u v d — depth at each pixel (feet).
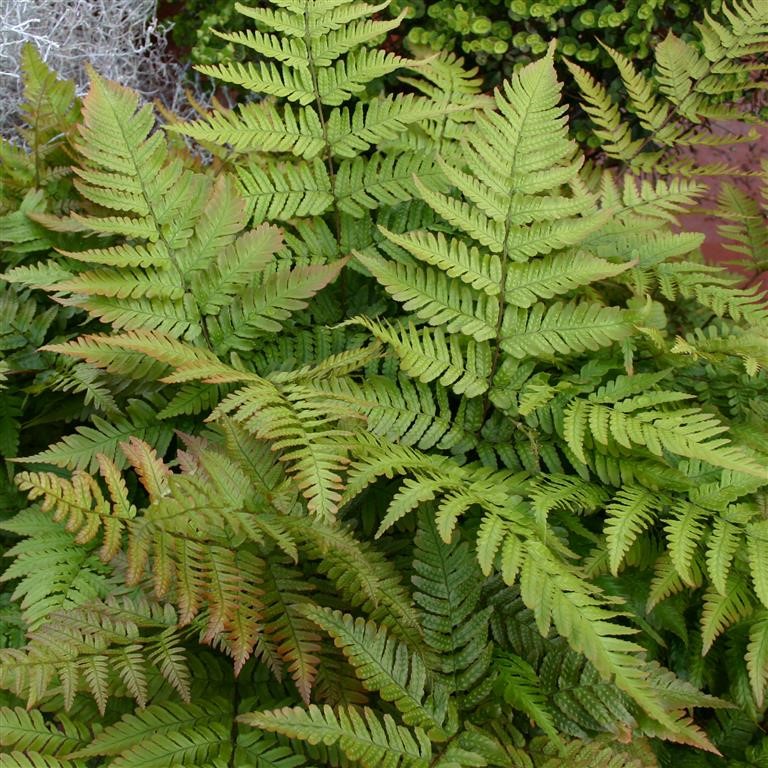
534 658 4.26
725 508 4.27
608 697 4.15
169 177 4.42
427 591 4.26
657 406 4.50
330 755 4.08
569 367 4.62
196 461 4.22
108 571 4.25
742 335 4.53
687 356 4.52
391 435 4.39
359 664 4.06
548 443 4.47
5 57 5.54
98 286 4.30
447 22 5.39
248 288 4.44
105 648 4.04
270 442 4.30
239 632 4.00
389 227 4.74
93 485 4.00
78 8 5.80
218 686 4.21
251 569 4.11
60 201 4.80
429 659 4.20
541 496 4.25
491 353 4.48
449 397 4.69
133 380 4.49
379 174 4.71
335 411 4.15
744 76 4.98
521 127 4.47
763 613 4.31
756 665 4.20
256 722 3.90
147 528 4.01
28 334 4.54
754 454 4.34
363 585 4.08
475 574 4.27
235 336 4.43
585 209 4.83
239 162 5.00
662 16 5.40
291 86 4.64
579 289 4.75
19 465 4.61
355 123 4.65
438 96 4.99
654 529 4.42
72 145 4.73
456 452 4.48
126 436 4.39
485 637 4.22
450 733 4.09
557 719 4.17
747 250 5.16
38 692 3.93
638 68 5.48
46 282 4.50
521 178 4.46
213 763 3.98
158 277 4.38
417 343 4.40
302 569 4.35
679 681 4.18
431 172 4.72
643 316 4.36
